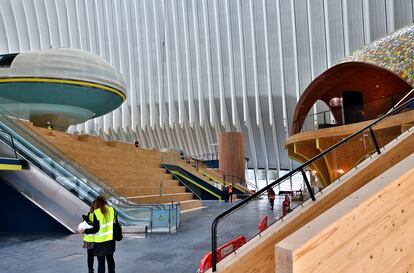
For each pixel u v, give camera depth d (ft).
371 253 8.86
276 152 147.64
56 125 76.69
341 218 8.38
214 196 88.17
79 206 34.37
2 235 32.99
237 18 142.41
